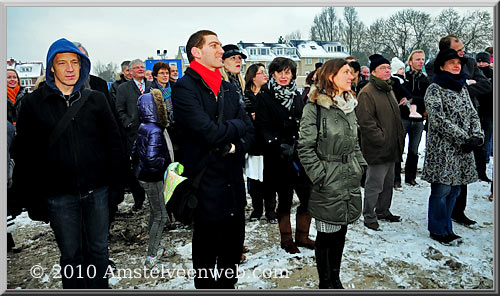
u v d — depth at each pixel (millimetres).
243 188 2303
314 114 2461
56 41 2053
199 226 2168
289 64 3020
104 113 2236
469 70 4590
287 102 3074
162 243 3551
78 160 2111
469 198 4547
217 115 2160
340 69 2373
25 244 3666
